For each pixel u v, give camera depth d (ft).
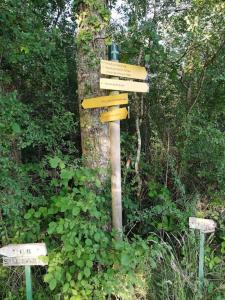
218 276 8.84
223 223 9.95
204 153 10.09
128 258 7.55
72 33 11.80
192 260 8.88
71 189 8.71
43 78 10.16
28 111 9.18
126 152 10.40
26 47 8.29
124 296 7.71
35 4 10.23
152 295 8.16
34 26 9.14
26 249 7.22
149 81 10.94
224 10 8.99
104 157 8.84
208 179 10.54
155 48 9.72
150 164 10.93
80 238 7.75
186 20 9.57
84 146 8.97
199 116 10.28
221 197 10.02
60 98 10.19
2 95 8.32
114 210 8.63
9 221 8.57
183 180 10.80
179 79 10.90
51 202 9.15
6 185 8.17
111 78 8.38
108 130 8.90
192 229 9.16
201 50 10.14
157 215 10.07
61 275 7.59
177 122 10.82
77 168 8.95
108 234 8.50
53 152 9.47
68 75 11.35
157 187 10.44
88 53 8.59
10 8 8.14
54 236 8.70
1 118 7.91
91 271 8.02
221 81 10.20
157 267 8.58
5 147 8.44
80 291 7.59
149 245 9.51
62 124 9.44
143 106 11.02
